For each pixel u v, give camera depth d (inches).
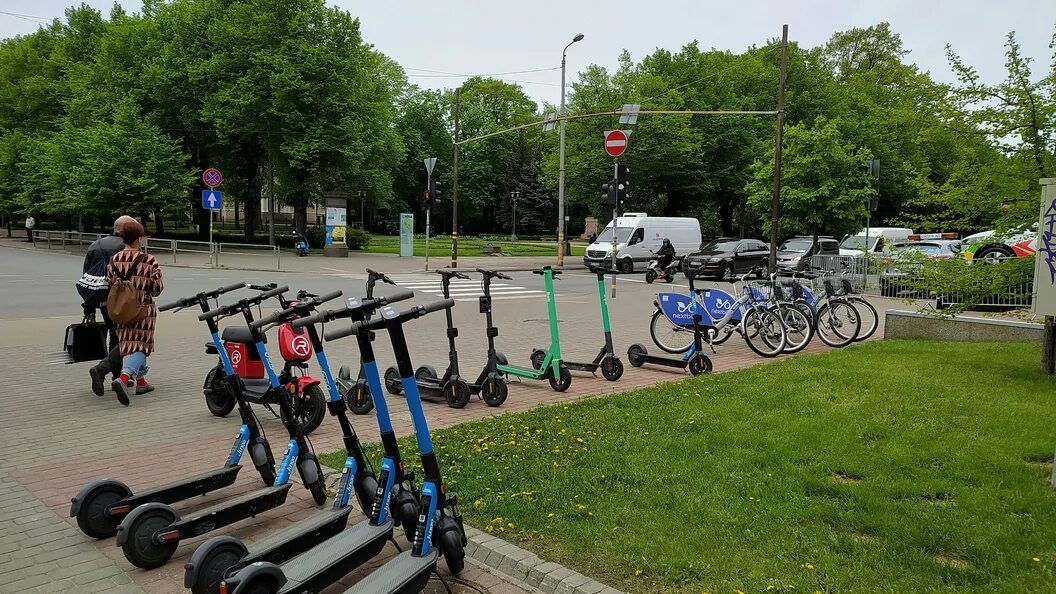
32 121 1750.7
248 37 1317.7
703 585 133.1
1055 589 126.5
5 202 1716.3
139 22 1492.4
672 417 250.4
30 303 607.8
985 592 126.7
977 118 318.7
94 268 306.5
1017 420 237.9
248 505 164.6
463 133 2746.1
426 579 131.0
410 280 906.7
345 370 285.6
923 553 142.8
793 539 150.4
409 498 146.0
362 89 1437.0
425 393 296.4
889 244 355.3
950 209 341.4
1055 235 228.8
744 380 315.3
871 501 169.5
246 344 259.1
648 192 1595.7
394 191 2645.2
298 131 1331.2
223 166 1546.5
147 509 150.2
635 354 381.7
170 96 1397.6
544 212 2797.7
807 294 469.1
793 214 1018.7
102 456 223.3
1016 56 310.5
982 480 183.0
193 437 243.8
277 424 261.7
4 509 182.7
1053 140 309.7
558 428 239.6
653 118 1369.3
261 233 1971.0
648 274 975.0
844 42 2015.3
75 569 151.7
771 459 202.5
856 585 130.8
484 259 1386.6
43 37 1914.4
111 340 313.1
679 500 172.4
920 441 216.2
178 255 1243.2
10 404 285.3
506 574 147.3
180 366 362.9
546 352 340.8
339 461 210.7
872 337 485.7
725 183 1588.3
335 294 169.2
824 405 261.9
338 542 136.9
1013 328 415.2
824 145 982.4
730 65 1683.1
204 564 131.5
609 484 185.2
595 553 147.1
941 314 340.2
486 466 201.0
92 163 1273.4
